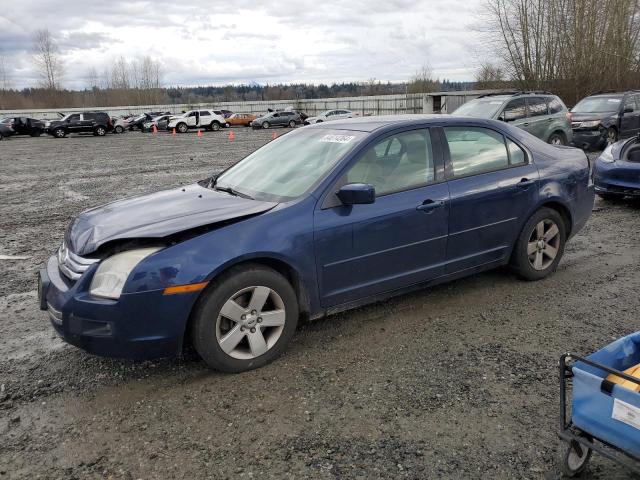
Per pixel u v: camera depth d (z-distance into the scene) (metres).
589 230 6.88
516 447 2.69
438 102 33.78
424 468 2.55
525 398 3.11
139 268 3.11
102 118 37.09
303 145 4.36
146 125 42.00
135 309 3.10
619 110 14.54
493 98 12.84
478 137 4.53
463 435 2.79
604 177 8.05
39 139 35.06
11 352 3.87
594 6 29.31
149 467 2.61
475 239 4.39
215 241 3.27
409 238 4.00
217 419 2.99
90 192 11.26
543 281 4.98
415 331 4.02
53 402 3.19
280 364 3.57
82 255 3.30
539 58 30.69
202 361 3.64
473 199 4.29
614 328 3.99
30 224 8.23
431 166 4.19
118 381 3.42
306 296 3.66
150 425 2.95
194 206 3.72
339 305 3.85
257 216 3.47
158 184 12.17
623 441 2.06
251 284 3.38
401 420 2.93
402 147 4.10
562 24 29.75
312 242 3.57
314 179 3.79
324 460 2.62
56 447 2.78
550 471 2.51
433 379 3.34
